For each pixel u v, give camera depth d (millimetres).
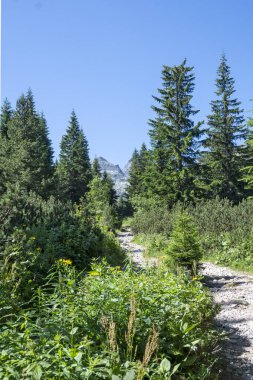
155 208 37000
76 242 10273
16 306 5117
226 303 9844
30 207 12305
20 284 6160
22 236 8547
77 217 14320
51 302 4863
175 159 39469
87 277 6277
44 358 3531
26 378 3143
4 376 3127
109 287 5426
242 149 44031
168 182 38656
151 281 6402
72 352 3457
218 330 7262
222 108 46719
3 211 10930
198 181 39125
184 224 13195
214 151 44469
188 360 4719
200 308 6496
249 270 15117
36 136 55844
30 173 39281
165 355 4605
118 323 4699
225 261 17000
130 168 84750
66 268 6668
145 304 5219
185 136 40031
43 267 7520
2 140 52688
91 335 4289
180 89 41344
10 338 3734
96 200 45750
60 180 47312
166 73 41781
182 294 6574
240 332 7434
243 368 5777
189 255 12367
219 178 43844
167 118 40969
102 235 13750
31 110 64062
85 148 73000
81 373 3381
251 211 23453
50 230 10430
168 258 12750
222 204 28469
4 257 6648
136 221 35812
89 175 70562
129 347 3990
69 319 4359
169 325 5062
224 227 22125
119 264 12547
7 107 68750
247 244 17375
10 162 40625
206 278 13336
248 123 19766
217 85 47000
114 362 3643
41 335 3799
